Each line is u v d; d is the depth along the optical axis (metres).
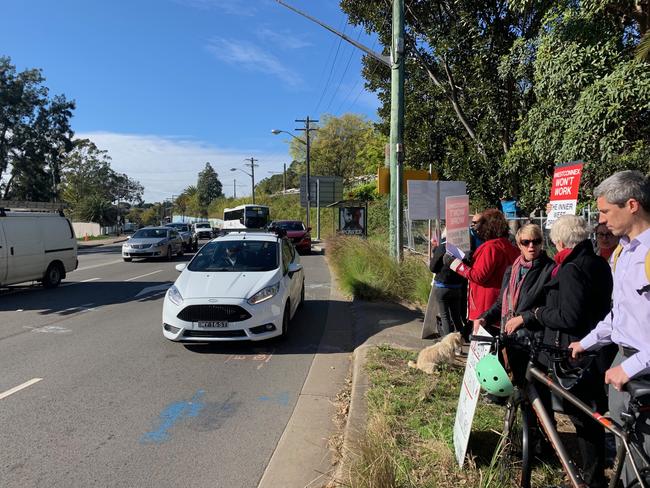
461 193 8.91
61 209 14.06
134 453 3.89
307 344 7.12
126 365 6.14
